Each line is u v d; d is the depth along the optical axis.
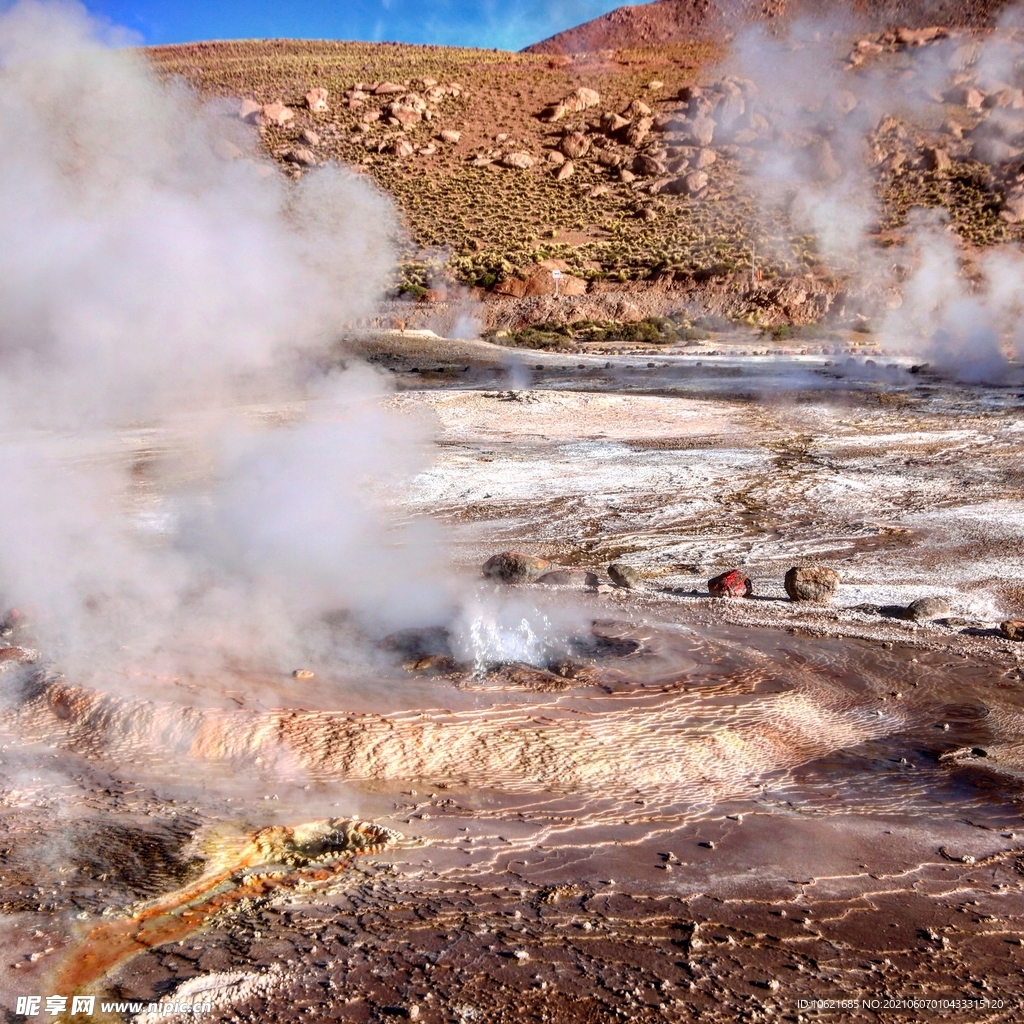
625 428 20.91
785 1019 2.90
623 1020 2.88
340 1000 2.96
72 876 3.70
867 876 3.87
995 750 5.32
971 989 3.08
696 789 4.75
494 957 3.20
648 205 66.81
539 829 4.21
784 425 21.14
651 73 93.69
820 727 5.60
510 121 81.88
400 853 3.95
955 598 9.03
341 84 79.56
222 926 3.38
